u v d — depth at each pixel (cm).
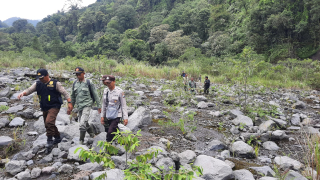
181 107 799
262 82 1938
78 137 442
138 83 1355
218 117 712
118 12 11056
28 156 364
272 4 4688
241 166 382
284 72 2348
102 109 389
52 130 385
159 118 665
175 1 10925
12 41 8694
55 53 7350
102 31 10712
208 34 6612
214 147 447
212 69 2348
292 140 534
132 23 11094
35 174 309
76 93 409
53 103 394
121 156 369
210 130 582
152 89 1221
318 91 1741
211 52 5066
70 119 570
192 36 6266
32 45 7044
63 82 1133
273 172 353
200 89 1395
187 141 488
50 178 306
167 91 1134
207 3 7938
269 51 4469
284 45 4278
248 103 868
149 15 11088
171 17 7919
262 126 596
